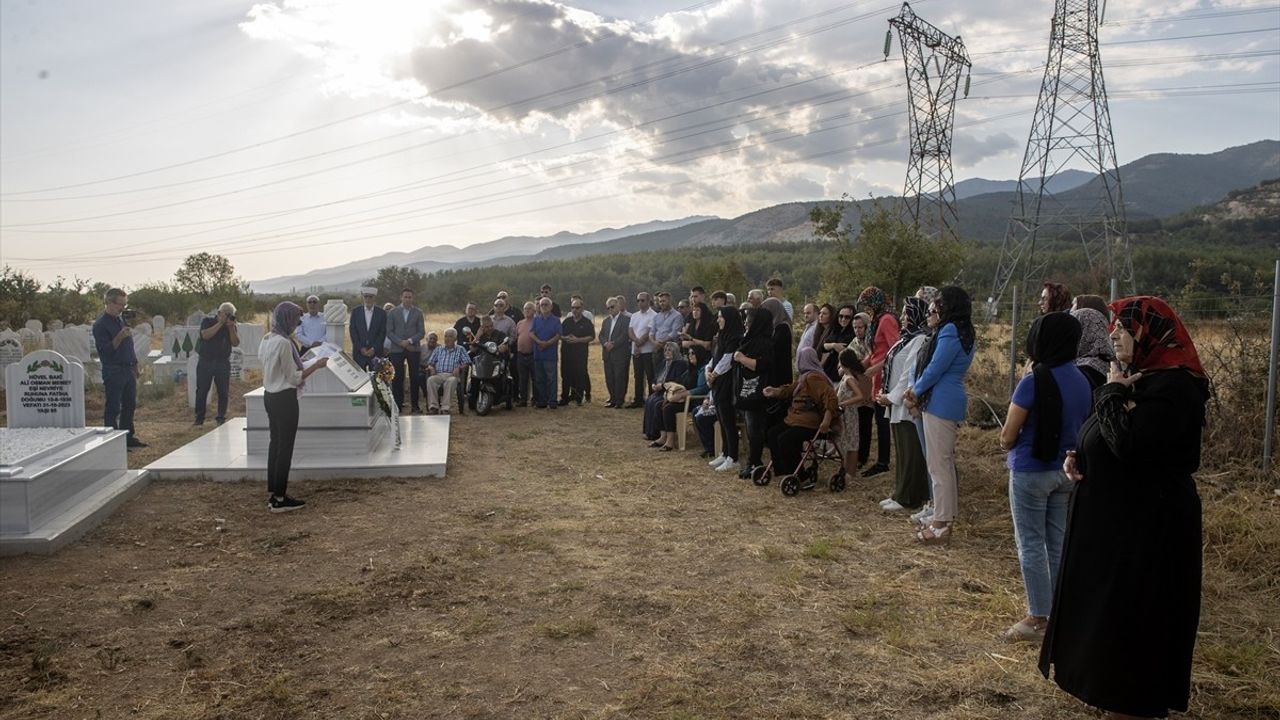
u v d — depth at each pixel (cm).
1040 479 440
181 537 638
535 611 495
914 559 587
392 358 1284
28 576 546
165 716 368
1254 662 411
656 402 1062
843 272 1680
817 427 799
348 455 884
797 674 410
